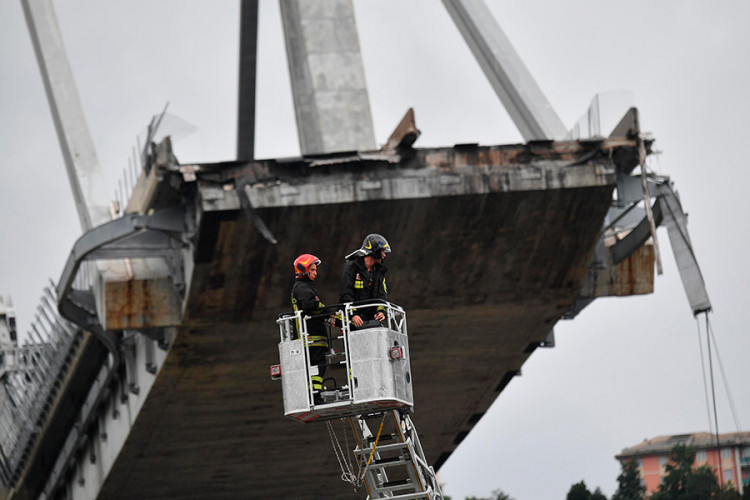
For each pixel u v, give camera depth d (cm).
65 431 14112
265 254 9162
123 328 9919
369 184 8869
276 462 12938
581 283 10156
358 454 4872
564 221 9431
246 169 8688
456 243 9462
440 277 9794
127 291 9894
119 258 9581
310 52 9844
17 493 15588
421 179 8950
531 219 9356
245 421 11731
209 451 12419
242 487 13638
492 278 9919
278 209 8731
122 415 12125
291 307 9744
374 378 4481
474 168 9012
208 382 10812
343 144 9531
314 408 4500
